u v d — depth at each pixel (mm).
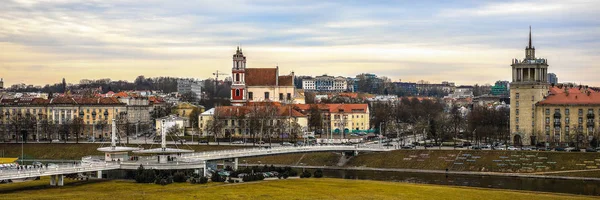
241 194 193000
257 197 187875
